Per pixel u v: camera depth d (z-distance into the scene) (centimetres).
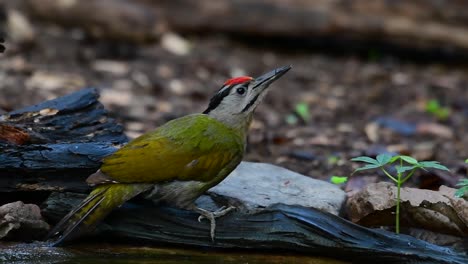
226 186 976
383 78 2153
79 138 1015
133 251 882
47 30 2095
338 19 2278
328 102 1886
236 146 884
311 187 992
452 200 925
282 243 877
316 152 1380
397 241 869
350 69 2241
